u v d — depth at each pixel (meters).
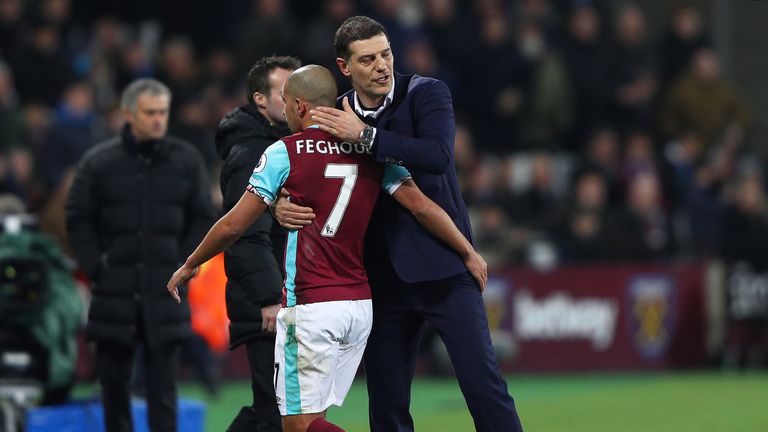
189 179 27.31
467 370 22.08
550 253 53.47
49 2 58.34
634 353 51.78
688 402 41.22
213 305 39.84
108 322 26.67
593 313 51.78
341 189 20.98
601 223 53.88
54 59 56.09
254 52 58.44
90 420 29.67
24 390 29.31
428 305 22.25
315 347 20.88
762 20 66.69
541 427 35.88
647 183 54.69
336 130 20.73
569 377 50.59
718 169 57.56
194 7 62.69
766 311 51.94
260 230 22.92
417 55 58.31
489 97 60.66
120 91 57.28
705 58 60.84
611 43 61.84
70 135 49.91
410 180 21.55
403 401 22.89
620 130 61.19
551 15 63.22
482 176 55.34
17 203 31.42
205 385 41.72
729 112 60.69
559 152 61.06
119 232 26.81
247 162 22.97
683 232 57.81
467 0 63.88
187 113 52.75
